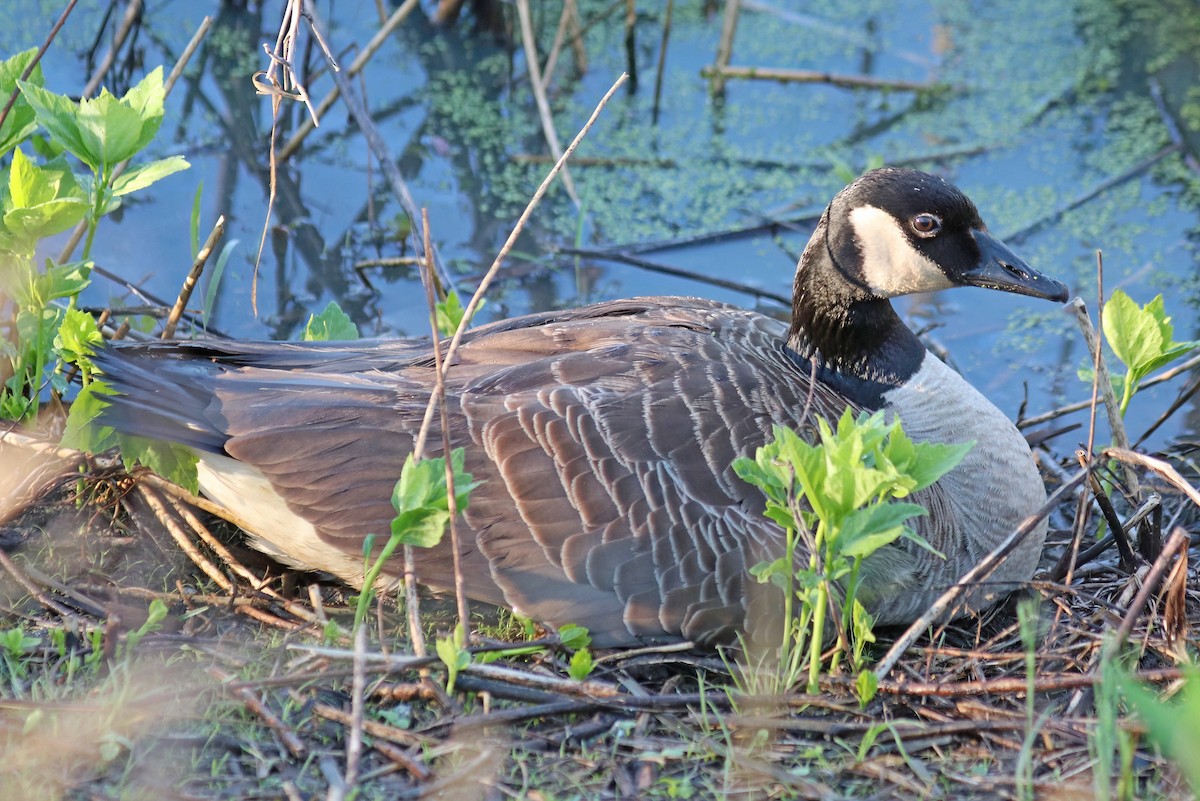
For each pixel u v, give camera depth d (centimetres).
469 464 929
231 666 891
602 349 998
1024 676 903
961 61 2078
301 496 929
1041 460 1288
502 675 865
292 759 815
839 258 1073
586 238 1686
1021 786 783
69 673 856
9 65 1110
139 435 923
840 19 2208
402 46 2033
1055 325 1577
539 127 1902
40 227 1035
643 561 915
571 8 1955
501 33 2039
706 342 1027
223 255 1255
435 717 858
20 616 938
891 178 1065
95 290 1479
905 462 841
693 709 870
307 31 1980
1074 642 958
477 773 802
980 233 1070
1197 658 930
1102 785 749
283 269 1575
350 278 1570
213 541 1026
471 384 975
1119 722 835
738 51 2105
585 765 821
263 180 1723
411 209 1483
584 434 928
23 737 791
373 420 944
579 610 917
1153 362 1124
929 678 910
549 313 1122
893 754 841
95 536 1034
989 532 1043
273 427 934
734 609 926
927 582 1002
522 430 930
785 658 897
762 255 1667
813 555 853
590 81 2019
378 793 787
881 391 1076
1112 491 1215
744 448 950
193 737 814
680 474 931
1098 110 1955
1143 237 1695
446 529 927
